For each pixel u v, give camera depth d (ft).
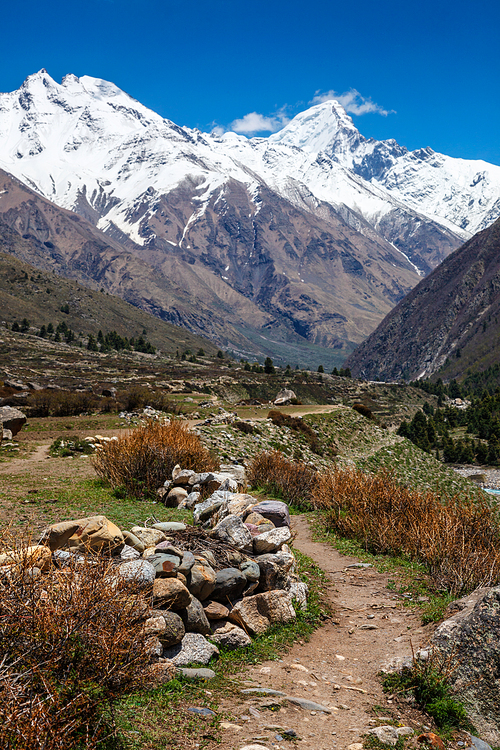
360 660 21.85
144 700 15.14
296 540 46.96
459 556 30.86
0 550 16.25
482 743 16.39
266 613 24.20
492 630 18.78
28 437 91.15
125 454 48.88
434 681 18.33
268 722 15.49
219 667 19.01
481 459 386.52
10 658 12.73
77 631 13.82
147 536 25.16
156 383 288.30
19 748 10.75
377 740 15.24
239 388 368.48
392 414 478.59
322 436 155.43
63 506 38.17
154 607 18.71
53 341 609.83
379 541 41.47
